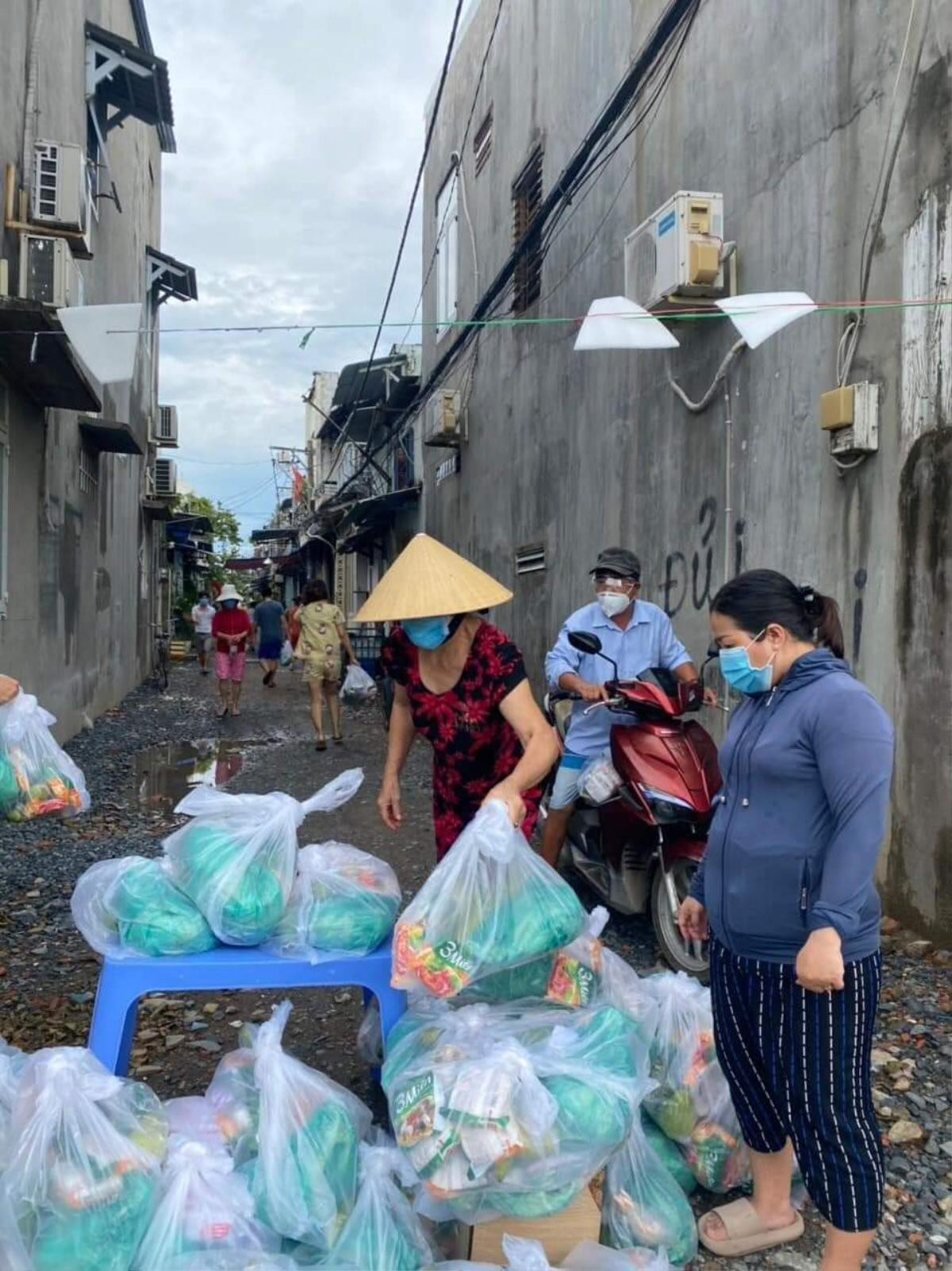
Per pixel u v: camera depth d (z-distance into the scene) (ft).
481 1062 7.04
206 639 70.59
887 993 12.41
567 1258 7.16
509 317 34.88
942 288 13.26
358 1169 7.39
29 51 24.38
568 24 28.68
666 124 22.04
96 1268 6.36
